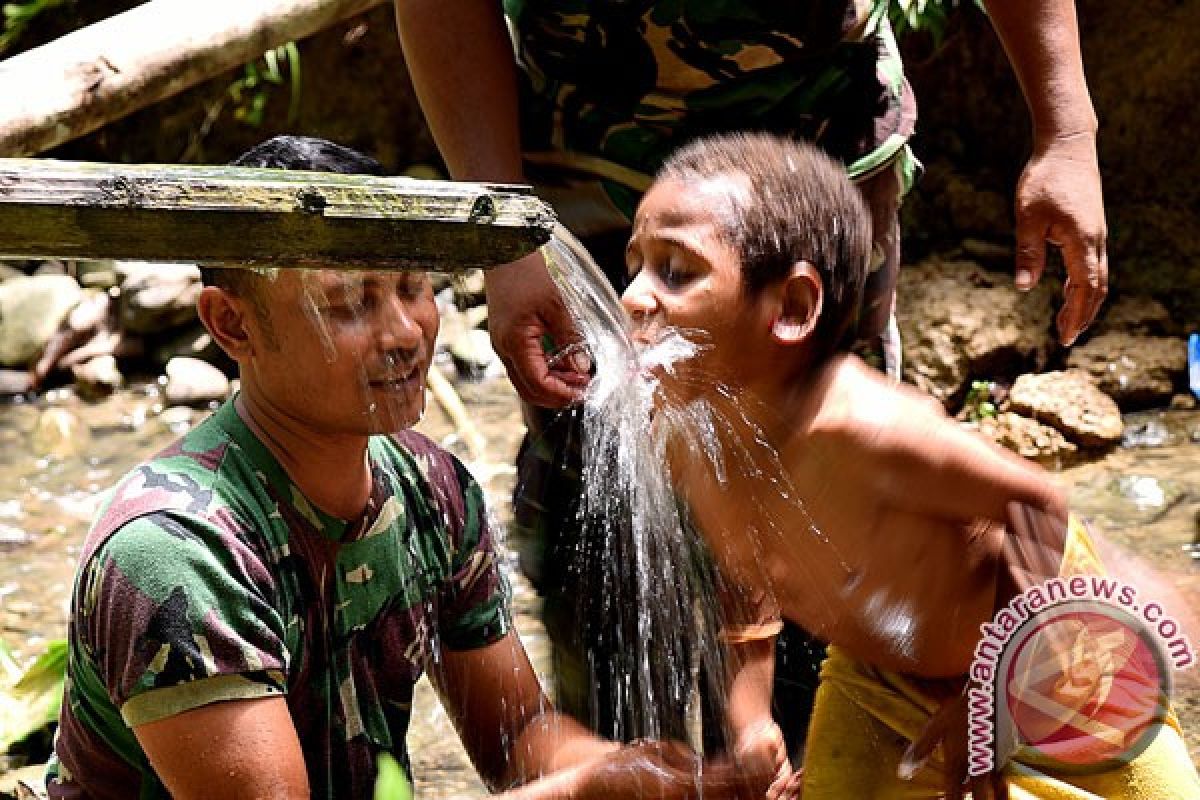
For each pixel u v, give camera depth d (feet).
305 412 7.46
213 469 7.51
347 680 7.89
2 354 19.71
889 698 8.68
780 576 8.70
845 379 8.23
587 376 8.93
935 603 8.45
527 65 9.91
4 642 13.05
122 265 20.25
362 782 8.05
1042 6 9.97
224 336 7.57
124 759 7.77
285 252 5.53
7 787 11.18
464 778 11.05
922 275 19.25
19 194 5.20
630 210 9.81
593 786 8.13
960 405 18.06
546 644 12.56
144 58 13.35
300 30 14.64
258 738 7.18
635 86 9.61
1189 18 19.40
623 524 8.80
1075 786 8.20
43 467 17.52
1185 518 14.98
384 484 8.00
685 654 9.30
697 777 8.46
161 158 22.39
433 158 22.57
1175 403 18.08
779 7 9.30
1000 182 20.43
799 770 9.26
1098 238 9.84
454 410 16.74
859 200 8.43
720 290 7.91
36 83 12.70
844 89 9.88
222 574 7.23
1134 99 19.76
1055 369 18.45
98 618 7.29
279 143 7.74
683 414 8.18
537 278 8.88
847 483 8.20
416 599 8.15
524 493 10.24
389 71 22.33
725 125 9.68
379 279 7.38
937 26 18.63
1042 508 8.19
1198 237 19.53
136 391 19.65
